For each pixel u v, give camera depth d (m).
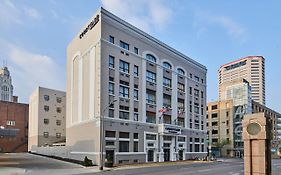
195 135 64.38
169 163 47.56
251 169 9.12
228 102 105.06
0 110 84.19
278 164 48.44
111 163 39.06
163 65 57.53
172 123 57.38
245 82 107.19
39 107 73.81
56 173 30.19
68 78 57.50
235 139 100.75
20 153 76.12
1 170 32.25
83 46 51.06
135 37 51.59
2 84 171.12
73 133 52.06
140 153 48.44
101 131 42.62
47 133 74.38
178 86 61.12
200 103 68.25
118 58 47.66
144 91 51.69
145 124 50.47
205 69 71.75
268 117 9.30
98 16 46.06
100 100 43.53
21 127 87.31
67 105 56.84
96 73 45.25
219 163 49.06
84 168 36.69
